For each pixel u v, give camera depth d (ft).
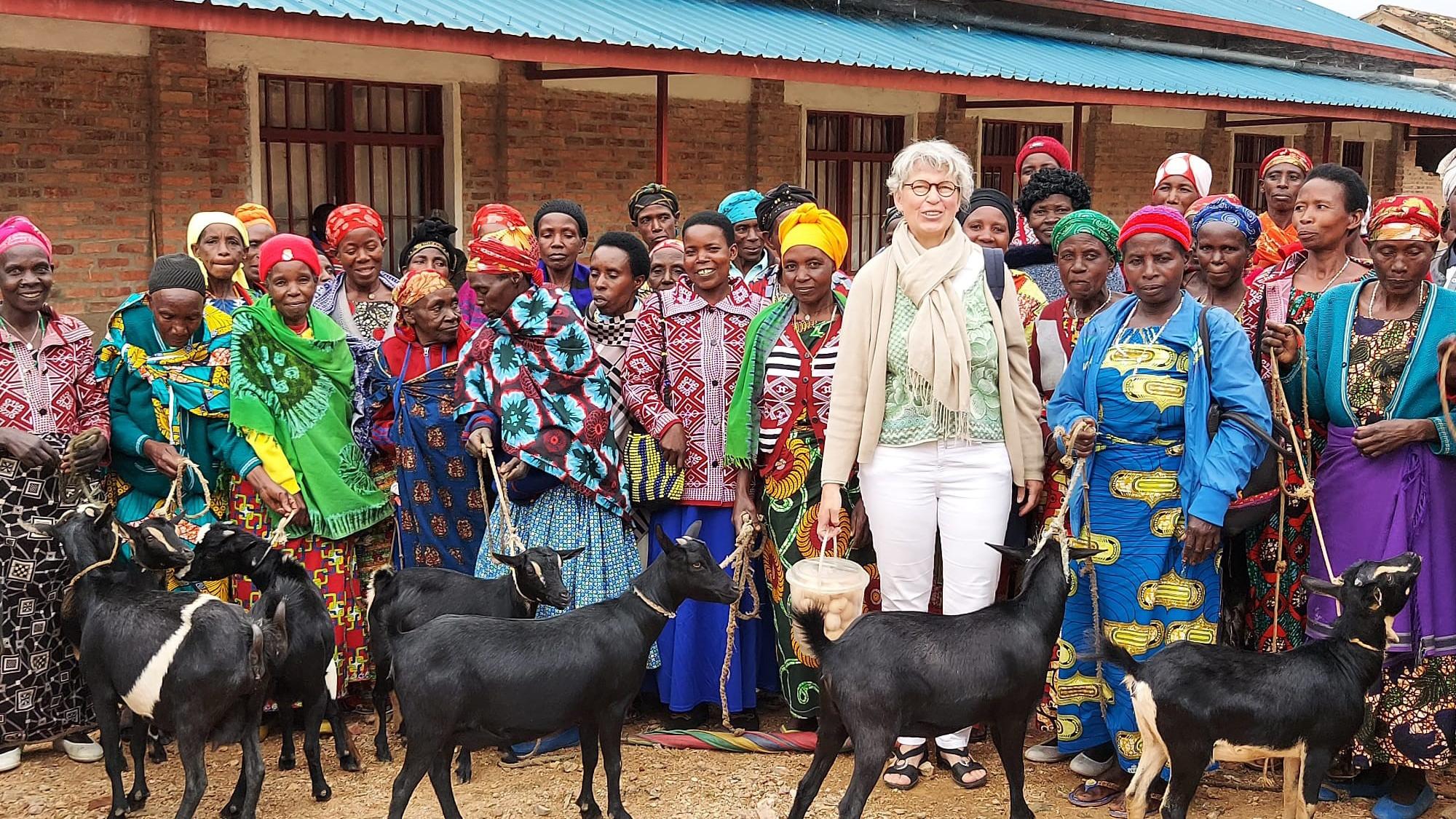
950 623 14.39
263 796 16.35
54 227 32.55
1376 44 74.02
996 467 16.06
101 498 17.78
